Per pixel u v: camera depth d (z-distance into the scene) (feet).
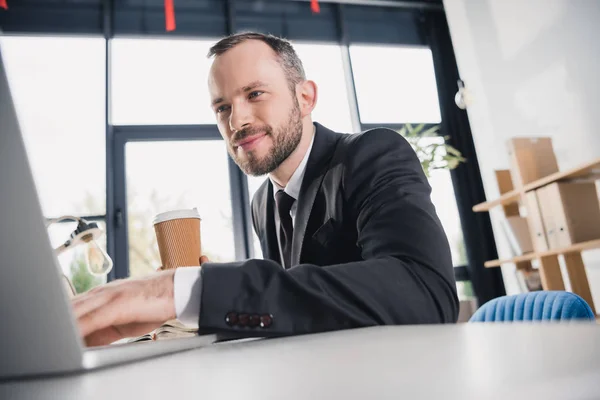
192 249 2.49
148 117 11.87
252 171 3.66
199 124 12.07
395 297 1.94
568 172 7.61
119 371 0.83
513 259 9.73
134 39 12.30
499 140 12.32
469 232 13.03
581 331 0.75
